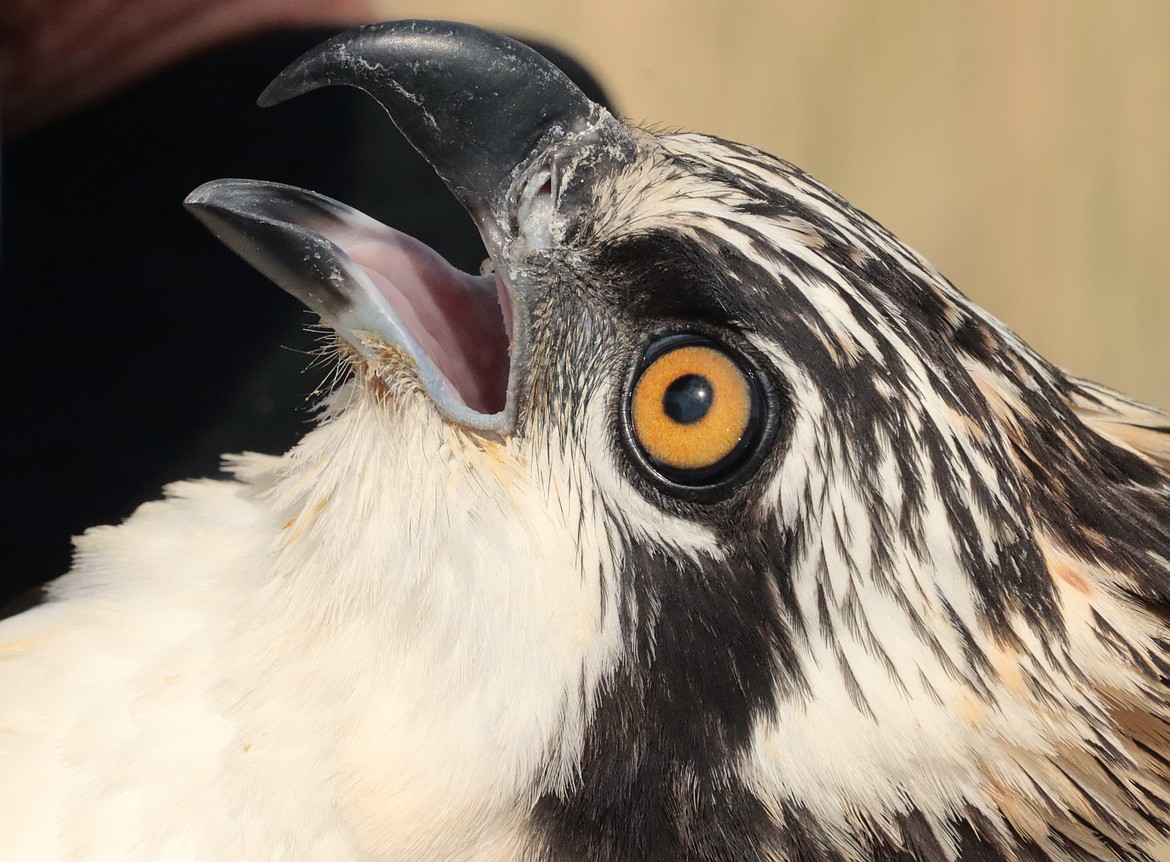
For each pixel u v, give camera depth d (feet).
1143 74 12.67
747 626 5.16
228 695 5.21
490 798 5.18
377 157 5.79
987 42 12.17
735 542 5.16
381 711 5.18
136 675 5.23
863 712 5.16
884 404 5.15
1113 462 5.21
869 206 11.60
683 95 10.92
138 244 5.72
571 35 10.44
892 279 5.17
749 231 5.16
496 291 5.23
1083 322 11.65
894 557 5.16
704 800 5.18
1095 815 5.19
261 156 5.73
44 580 5.56
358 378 5.21
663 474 5.16
